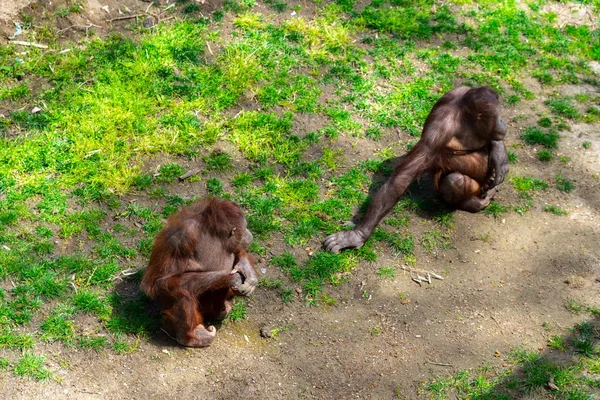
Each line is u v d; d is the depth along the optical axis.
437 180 6.35
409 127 6.90
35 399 5.23
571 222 6.46
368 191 6.46
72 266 5.76
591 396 5.43
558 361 5.60
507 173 6.42
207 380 5.42
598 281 6.08
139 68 6.92
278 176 6.46
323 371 5.51
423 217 6.39
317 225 6.20
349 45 7.46
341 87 7.11
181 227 5.36
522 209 6.51
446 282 6.02
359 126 6.86
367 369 5.54
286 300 5.82
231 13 7.57
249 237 5.50
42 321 5.54
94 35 7.20
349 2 7.82
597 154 6.96
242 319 5.72
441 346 5.67
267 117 6.77
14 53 6.96
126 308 5.64
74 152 6.36
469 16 7.95
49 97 6.69
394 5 7.93
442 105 6.26
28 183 6.13
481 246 6.25
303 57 7.28
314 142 6.71
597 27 8.10
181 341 5.50
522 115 7.19
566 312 5.88
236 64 7.09
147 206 6.18
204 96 6.86
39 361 5.36
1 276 5.68
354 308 5.84
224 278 5.36
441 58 7.49
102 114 6.59
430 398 5.43
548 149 6.96
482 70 7.48
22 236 5.90
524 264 6.16
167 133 6.57
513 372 5.54
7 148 6.31
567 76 7.57
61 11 7.21
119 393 5.32
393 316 5.81
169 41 7.18
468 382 5.49
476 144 6.25
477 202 6.40
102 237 5.95
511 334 5.75
